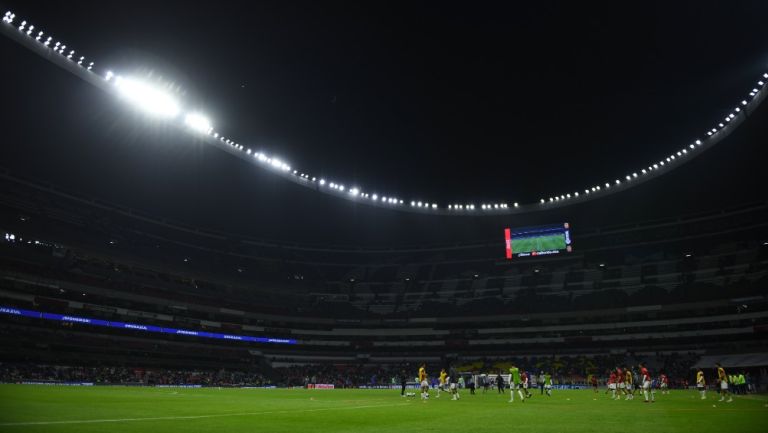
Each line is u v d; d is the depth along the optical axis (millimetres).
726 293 64688
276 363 71875
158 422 14125
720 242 71438
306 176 67688
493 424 14719
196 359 65312
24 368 45688
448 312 79375
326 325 79625
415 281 86438
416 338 78062
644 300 69875
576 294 75938
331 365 73188
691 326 65125
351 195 71312
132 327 61500
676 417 17109
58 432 11281
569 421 15656
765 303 61125
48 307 54969
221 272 77375
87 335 57188
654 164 60812
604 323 70750
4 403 18469
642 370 28062
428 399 31391
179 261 73562
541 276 81000
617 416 17609
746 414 18422
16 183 60406
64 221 62906
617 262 77625
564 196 70312
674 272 72250
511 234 74688
